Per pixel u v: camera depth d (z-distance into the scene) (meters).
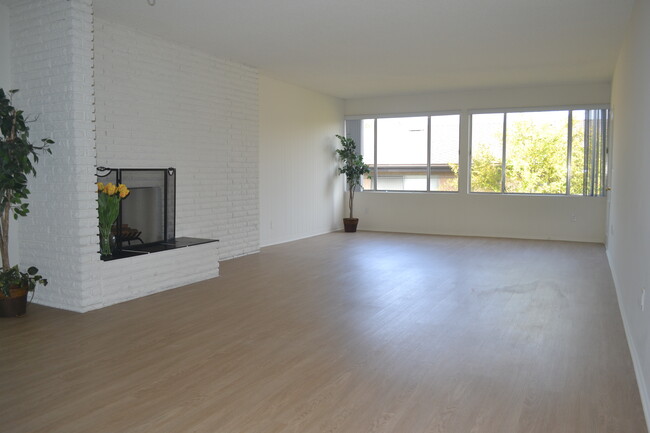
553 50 6.16
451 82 8.37
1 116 4.12
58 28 4.23
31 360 3.22
